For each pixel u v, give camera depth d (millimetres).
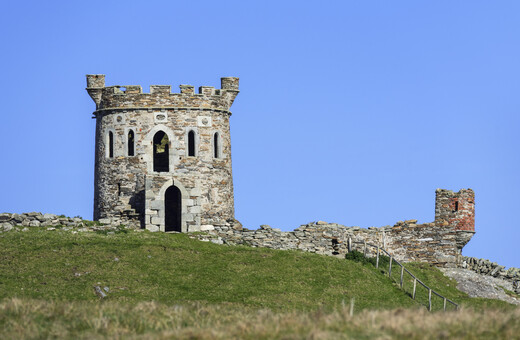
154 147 147875
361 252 137375
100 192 140750
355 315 79438
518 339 70438
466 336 70625
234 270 119562
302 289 115562
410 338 69750
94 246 122125
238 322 77625
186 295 109062
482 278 134000
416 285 125000
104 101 141500
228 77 144750
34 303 86125
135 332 76938
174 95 140125
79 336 75688
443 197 139500
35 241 122562
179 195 138375
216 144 142000
